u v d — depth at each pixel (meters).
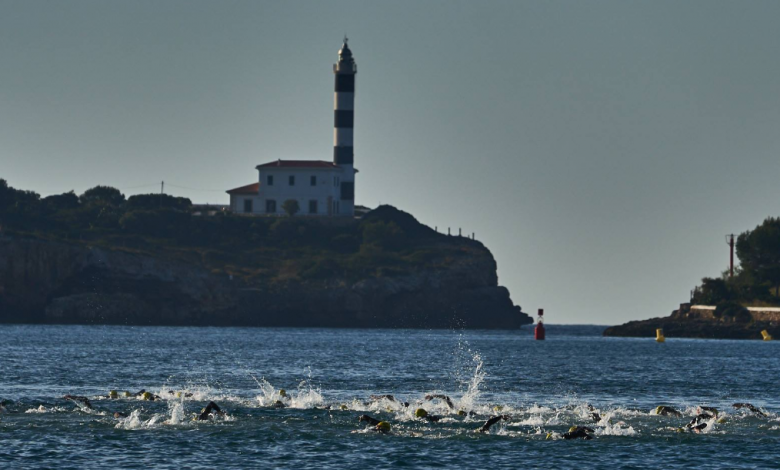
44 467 152.00
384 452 165.62
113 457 159.00
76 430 179.75
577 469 156.12
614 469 156.50
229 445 169.50
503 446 172.12
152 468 152.38
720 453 168.50
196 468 153.12
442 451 167.25
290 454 163.25
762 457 165.75
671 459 163.62
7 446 164.88
